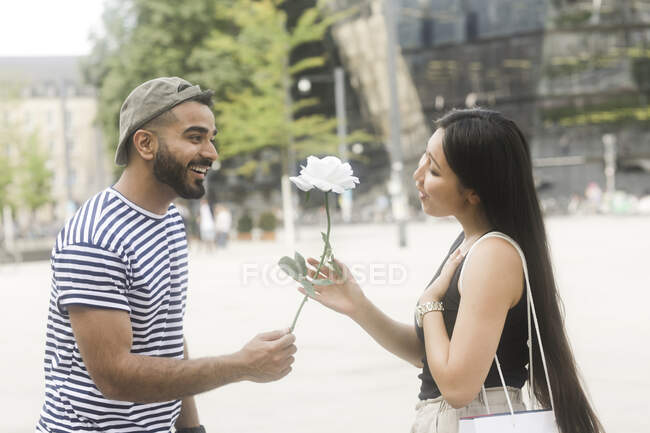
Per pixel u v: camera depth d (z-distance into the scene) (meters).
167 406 2.05
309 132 29.47
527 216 2.02
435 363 1.91
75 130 85.00
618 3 54.56
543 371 2.04
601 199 48.38
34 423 5.23
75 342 1.93
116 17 35.25
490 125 2.01
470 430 1.90
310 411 5.33
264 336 1.91
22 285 16.50
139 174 1.96
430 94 56.50
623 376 5.98
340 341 7.90
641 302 9.91
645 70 55.09
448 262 2.09
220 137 29.41
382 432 4.80
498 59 55.81
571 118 55.81
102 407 1.93
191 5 33.56
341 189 1.91
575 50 55.25
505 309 1.91
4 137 42.66
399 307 10.15
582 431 2.00
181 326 2.13
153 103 1.90
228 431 4.91
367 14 50.75
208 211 26.09
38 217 81.81
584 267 14.58
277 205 54.72
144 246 1.94
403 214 22.25
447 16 56.00
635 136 55.94
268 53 28.23
